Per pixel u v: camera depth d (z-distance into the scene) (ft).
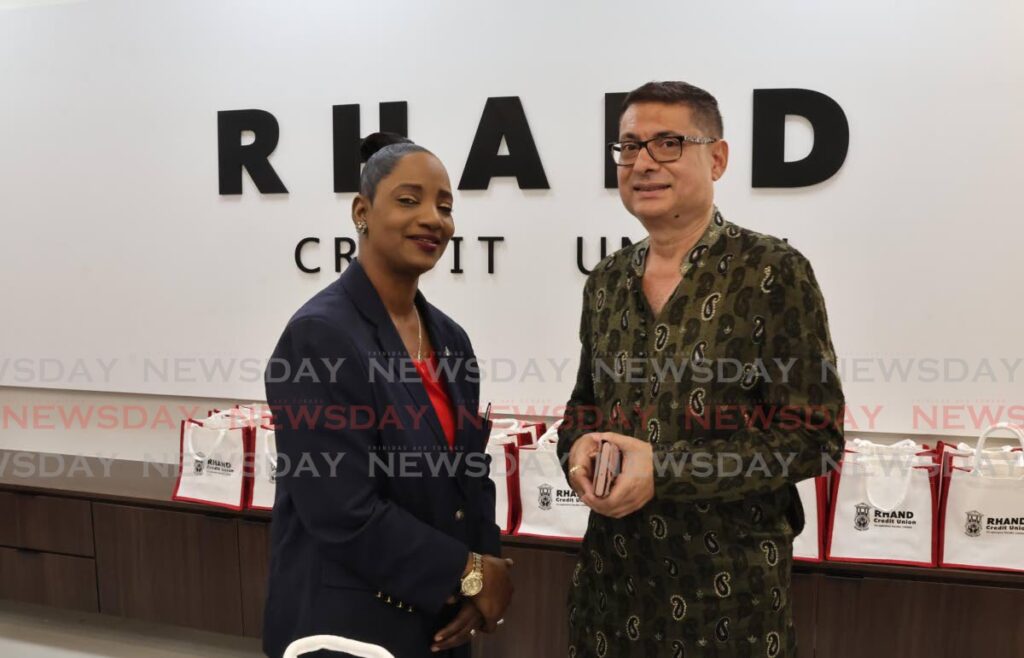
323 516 3.99
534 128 8.04
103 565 8.59
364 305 4.27
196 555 8.21
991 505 6.10
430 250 4.26
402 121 8.39
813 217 7.40
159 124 9.25
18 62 9.68
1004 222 6.94
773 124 7.37
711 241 4.27
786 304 4.03
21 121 9.75
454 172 8.34
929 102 7.00
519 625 7.19
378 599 4.18
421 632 4.35
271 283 9.07
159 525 8.33
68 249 9.77
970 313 7.11
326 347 3.98
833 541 6.44
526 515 7.14
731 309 4.13
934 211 7.09
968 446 6.64
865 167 7.22
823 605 6.52
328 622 4.12
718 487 3.98
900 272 7.24
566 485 7.00
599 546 4.73
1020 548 6.07
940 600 6.26
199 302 9.36
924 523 6.28
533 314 8.29
